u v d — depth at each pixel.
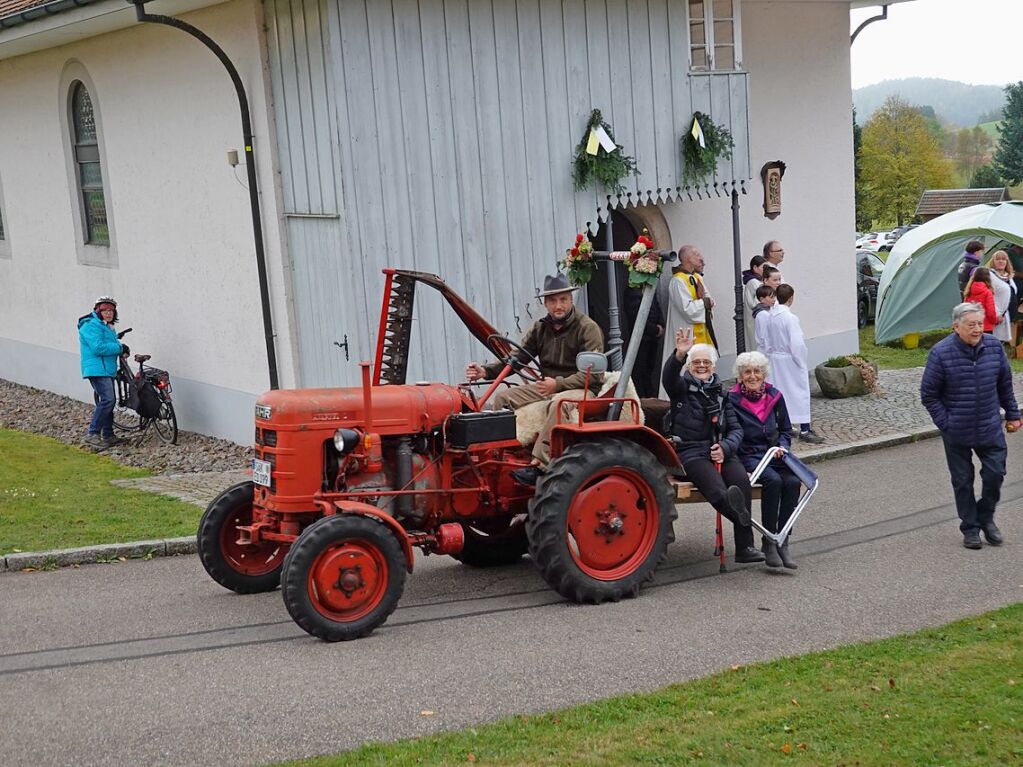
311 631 7.25
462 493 8.24
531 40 12.89
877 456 13.20
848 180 18.61
